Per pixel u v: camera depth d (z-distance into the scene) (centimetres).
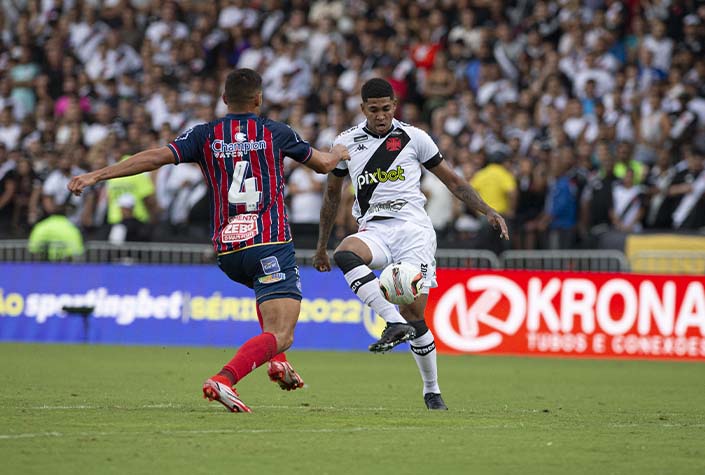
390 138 3034
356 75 7831
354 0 8500
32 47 8656
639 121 7094
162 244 6397
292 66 7969
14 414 2636
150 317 6244
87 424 2430
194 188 6869
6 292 6456
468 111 7244
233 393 2608
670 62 7556
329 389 3747
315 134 7319
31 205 7312
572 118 7125
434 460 2012
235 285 6134
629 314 5694
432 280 3052
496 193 6388
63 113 8238
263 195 2653
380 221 3039
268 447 2119
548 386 4069
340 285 6112
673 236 5909
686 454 2141
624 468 1959
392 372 4644
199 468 1878
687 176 6500
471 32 7950
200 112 7594
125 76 8238
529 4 8306
